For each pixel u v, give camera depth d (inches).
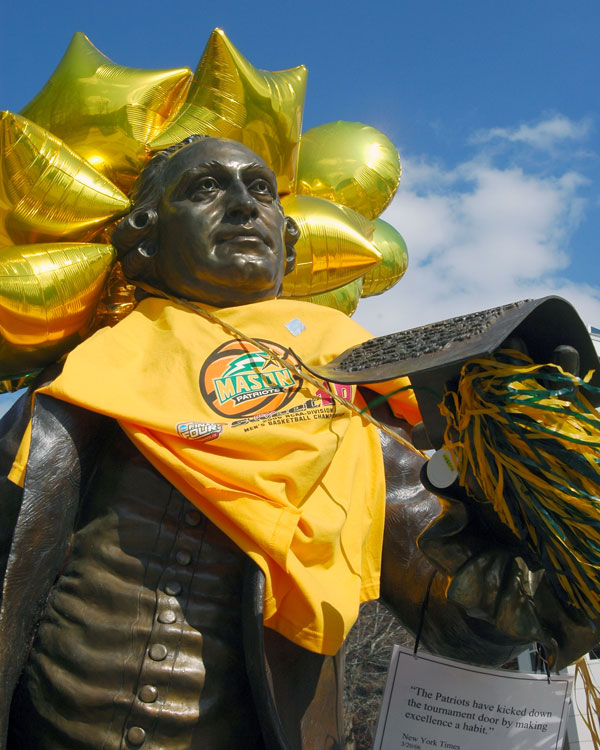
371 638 484.1
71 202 119.7
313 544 93.4
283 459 97.1
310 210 138.5
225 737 90.0
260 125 134.3
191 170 118.3
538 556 92.4
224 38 133.9
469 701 99.4
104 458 104.0
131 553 97.0
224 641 94.0
